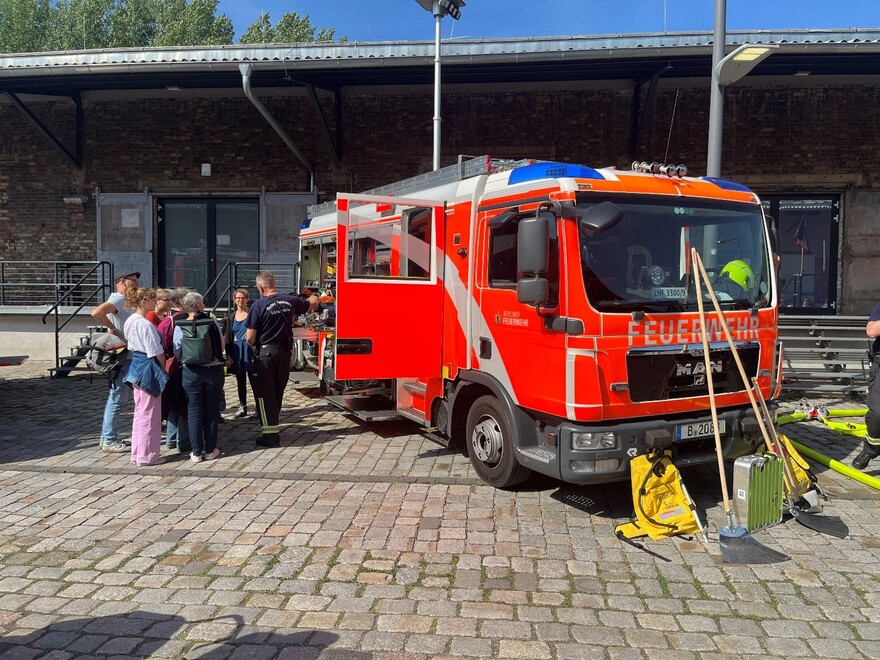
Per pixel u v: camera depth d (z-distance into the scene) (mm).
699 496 5340
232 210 15188
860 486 5637
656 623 3432
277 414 7004
